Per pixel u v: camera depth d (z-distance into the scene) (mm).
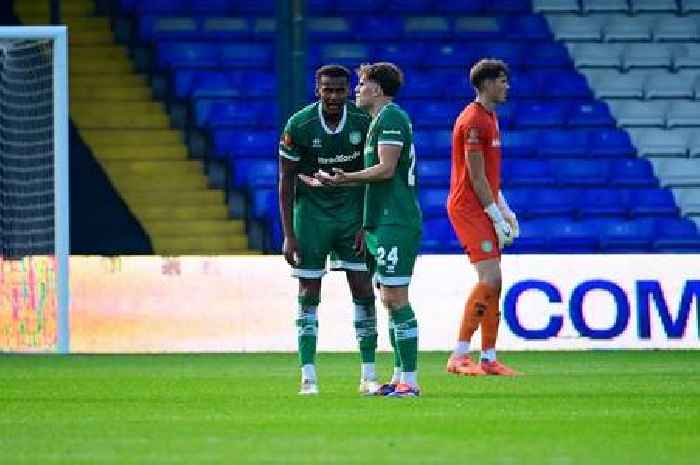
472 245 45406
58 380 44469
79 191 79688
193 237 78812
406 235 36438
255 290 58438
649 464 24234
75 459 25125
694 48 87875
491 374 45656
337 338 58562
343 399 36781
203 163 80562
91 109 82062
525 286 58125
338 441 27625
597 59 86938
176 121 82062
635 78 86500
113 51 84438
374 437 28281
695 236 80750
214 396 38125
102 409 34562
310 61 84938
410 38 86562
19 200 58938
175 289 58500
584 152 82875
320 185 35750
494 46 86750
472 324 45500
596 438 28156
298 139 36906
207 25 85312
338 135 36969
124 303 58469
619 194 81250
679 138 84375
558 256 58375
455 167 45688
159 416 32656
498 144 45562
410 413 33125
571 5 88562
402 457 25172
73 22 85500
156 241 78812
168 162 80625
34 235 58688
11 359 54906
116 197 79625
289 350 58375
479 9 88000
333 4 86875
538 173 81625
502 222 44938
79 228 79250
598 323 58344
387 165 35719
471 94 84438
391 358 54844
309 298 38031
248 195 79062
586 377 44875
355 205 37500
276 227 77938
